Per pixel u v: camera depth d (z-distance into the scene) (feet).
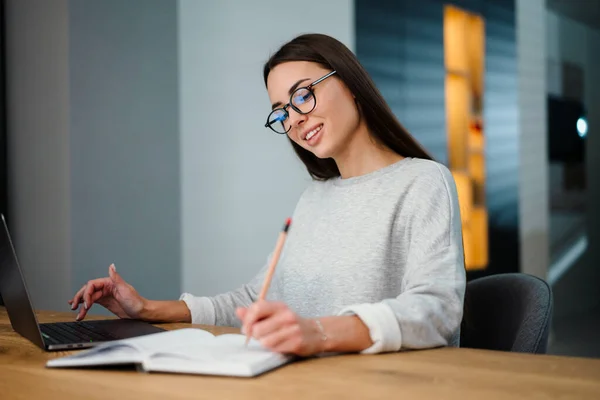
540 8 16.56
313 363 2.87
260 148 10.90
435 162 4.52
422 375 2.60
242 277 10.61
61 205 8.68
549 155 19.67
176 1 9.90
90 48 8.87
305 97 4.45
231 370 2.62
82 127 8.75
